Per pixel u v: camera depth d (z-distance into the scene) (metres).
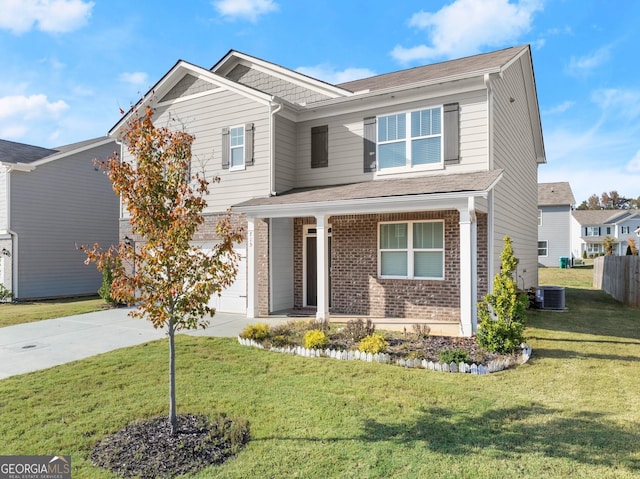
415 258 11.39
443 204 8.93
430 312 11.02
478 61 13.34
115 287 4.55
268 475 3.74
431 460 3.96
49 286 19.56
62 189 20.23
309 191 12.16
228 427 4.69
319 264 10.40
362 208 9.88
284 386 6.04
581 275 27.08
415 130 11.56
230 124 13.27
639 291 13.75
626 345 8.38
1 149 19.95
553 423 4.73
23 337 9.59
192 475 3.76
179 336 9.47
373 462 3.93
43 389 6.04
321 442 4.34
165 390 5.95
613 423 4.71
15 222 18.44
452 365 6.69
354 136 12.55
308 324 9.96
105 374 6.73
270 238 12.34
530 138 17.41
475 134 10.70
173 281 4.60
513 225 13.33
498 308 7.51
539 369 6.73
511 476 3.68
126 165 4.76
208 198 13.65
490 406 5.23
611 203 93.69
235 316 12.11
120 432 4.65
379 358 7.27
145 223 4.62
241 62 15.32
